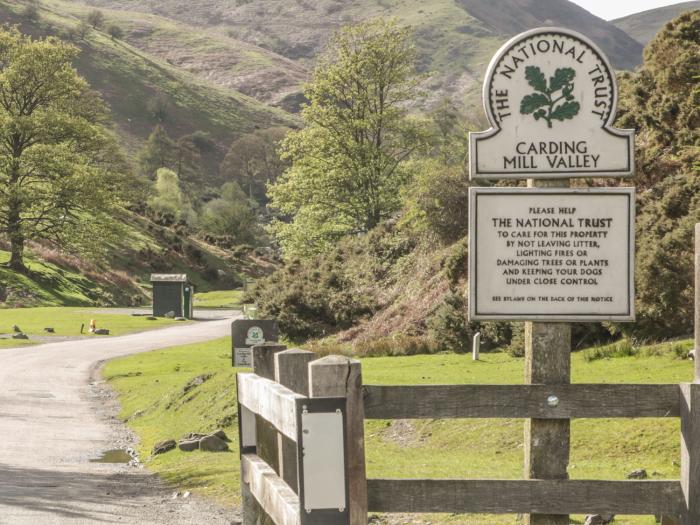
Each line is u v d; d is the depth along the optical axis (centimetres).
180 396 2488
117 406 2738
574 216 638
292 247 6319
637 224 2359
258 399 613
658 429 1341
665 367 1777
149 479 1437
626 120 3008
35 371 3672
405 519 994
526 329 658
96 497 1239
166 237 12962
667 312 2161
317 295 4250
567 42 648
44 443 1970
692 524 570
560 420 605
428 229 4184
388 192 6219
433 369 2308
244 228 16738
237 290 12331
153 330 6309
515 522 940
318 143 6291
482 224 641
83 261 10175
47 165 8538
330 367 539
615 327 2267
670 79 2844
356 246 4675
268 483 594
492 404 580
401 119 6356
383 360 2777
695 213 2241
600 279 638
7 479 1416
